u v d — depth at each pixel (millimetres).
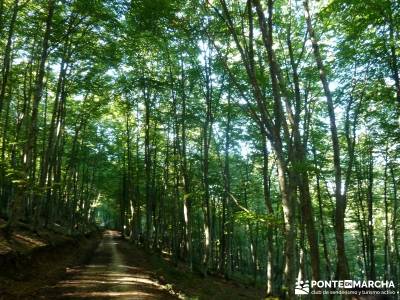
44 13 20016
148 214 31250
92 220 68312
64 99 25703
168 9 15227
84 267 18969
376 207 34812
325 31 17047
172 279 19359
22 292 11398
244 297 21422
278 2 18531
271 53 10688
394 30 13945
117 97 28172
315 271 12219
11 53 24250
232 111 25453
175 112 26938
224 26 18297
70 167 34031
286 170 11578
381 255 47625
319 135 24172
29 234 19453
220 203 38500
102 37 21891
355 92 20172
